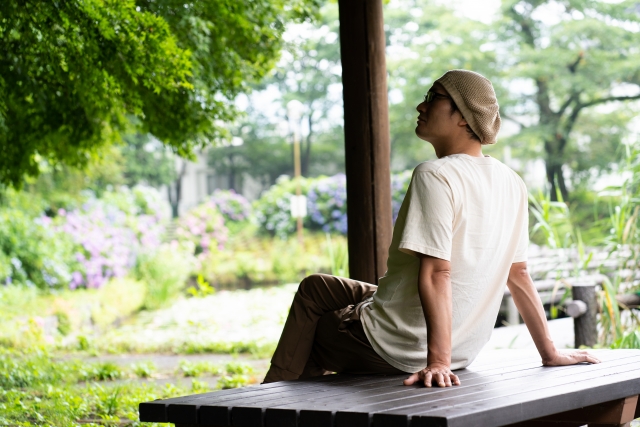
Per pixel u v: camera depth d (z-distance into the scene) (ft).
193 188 127.95
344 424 7.25
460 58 90.17
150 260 60.75
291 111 71.67
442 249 8.87
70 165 24.07
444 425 6.78
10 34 18.56
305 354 10.36
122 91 18.26
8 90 19.45
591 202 87.92
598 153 88.12
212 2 20.17
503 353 11.49
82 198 63.98
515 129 99.71
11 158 22.30
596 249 28.04
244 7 21.13
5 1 16.10
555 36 85.66
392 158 107.34
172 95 20.13
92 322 41.78
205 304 47.88
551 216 24.82
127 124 23.35
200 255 73.15
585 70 85.56
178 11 19.56
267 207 84.53
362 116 15.29
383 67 15.44
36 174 23.16
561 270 23.62
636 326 22.39
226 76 22.03
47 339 32.73
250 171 119.55
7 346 30.14
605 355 10.77
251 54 22.58
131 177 105.60
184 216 78.54
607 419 9.07
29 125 21.47
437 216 8.92
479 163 9.50
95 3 15.49
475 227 9.29
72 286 52.21
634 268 23.24
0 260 46.80
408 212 9.07
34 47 17.29
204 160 127.34
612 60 85.97
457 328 9.44
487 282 9.55
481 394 7.95
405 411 7.13
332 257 25.49
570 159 89.56
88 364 25.02
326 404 7.70
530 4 90.22
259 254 77.36
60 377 21.99
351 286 10.34
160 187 113.09
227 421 7.86
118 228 60.90
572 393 8.12
